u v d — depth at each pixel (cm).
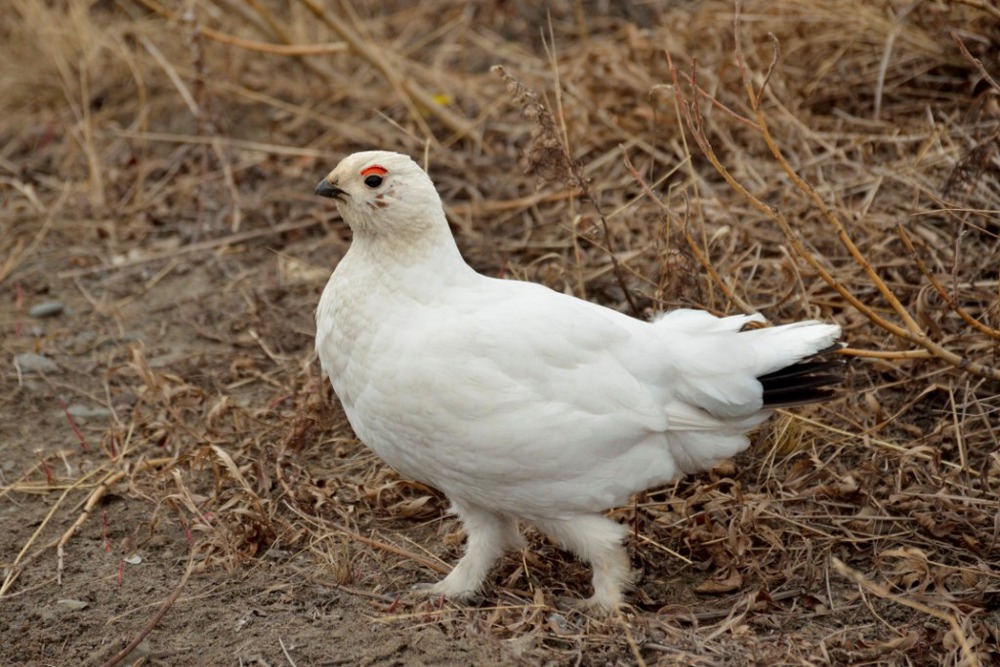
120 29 1689
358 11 1825
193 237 1386
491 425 757
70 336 1227
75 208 1462
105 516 957
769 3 1402
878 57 1370
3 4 1750
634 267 1173
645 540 913
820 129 1332
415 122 1528
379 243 791
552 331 776
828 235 1159
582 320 791
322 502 943
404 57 1689
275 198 1441
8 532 941
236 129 1583
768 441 995
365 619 810
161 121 1606
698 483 948
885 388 1045
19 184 1499
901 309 920
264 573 873
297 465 995
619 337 798
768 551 891
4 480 1009
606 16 1705
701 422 808
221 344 1208
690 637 770
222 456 945
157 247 1384
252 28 1716
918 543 889
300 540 915
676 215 1041
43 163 1564
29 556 909
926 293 1070
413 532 935
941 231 1143
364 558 892
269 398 1115
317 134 1560
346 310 790
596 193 1275
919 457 951
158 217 1427
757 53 1370
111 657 789
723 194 1267
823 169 1263
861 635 796
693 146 1336
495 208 1350
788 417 987
